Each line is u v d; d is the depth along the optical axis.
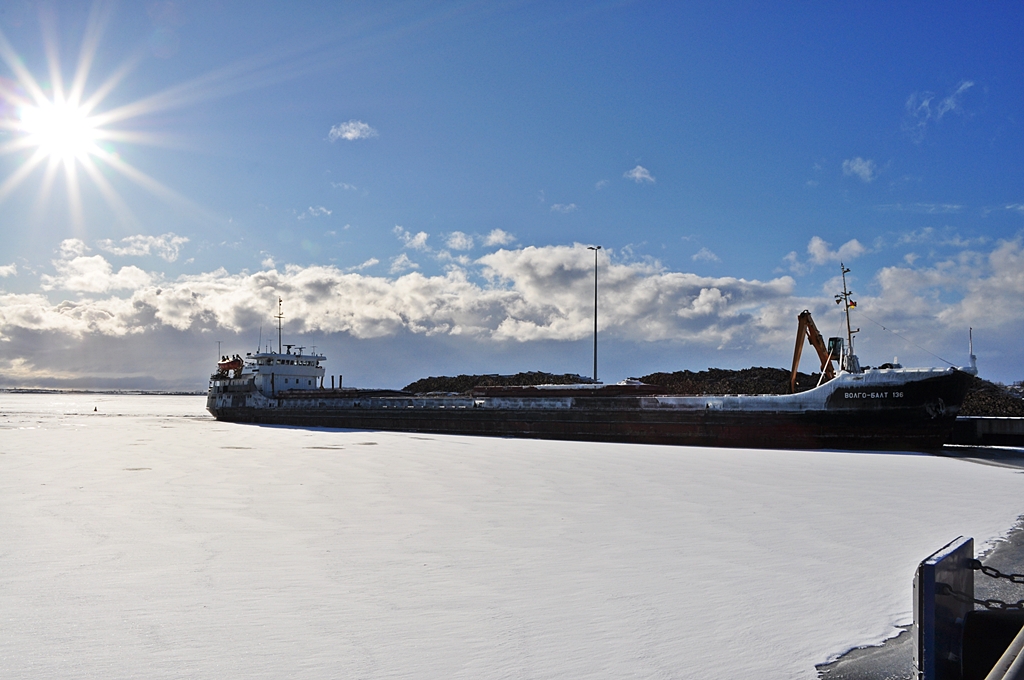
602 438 52.50
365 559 14.97
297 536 17.33
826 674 9.07
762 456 39.47
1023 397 69.56
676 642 10.14
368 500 23.23
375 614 11.30
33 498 23.55
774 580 13.41
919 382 41.41
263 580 13.29
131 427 75.56
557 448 45.41
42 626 10.68
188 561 14.74
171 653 9.59
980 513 21.06
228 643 9.98
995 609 6.76
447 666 9.18
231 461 36.94
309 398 80.38
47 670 9.01
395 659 9.41
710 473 31.16
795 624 10.96
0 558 14.95
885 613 11.49
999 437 47.12
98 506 21.88
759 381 96.56
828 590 12.77
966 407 69.56
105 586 12.85
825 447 44.28
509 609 11.59
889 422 42.28
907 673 9.06
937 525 19.09
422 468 33.31
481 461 36.72
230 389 90.62
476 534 17.62
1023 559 15.51
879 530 18.30
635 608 11.68
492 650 9.77
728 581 13.32
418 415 65.62
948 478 29.53
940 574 6.00
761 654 9.73
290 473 31.23
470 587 12.85
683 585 13.04
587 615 11.31
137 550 15.74
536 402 57.00
